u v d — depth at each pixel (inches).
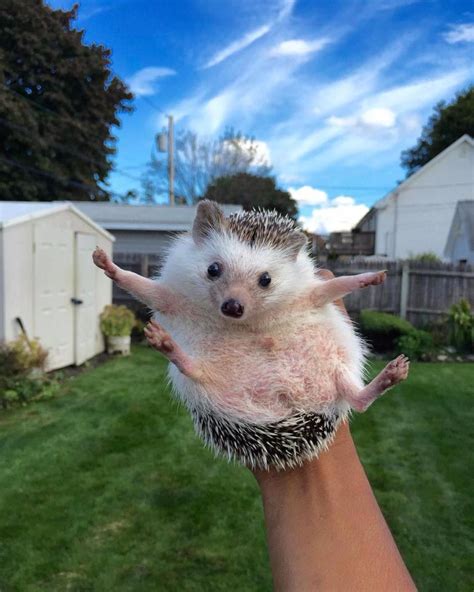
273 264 8.2
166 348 7.3
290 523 8.8
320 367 8.0
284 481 9.2
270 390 7.9
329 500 9.0
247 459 8.3
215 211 8.9
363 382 8.8
